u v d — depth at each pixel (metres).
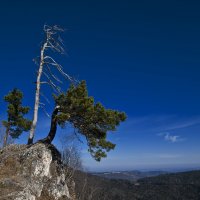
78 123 27.25
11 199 20.12
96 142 26.80
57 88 29.59
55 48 30.45
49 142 28.08
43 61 30.22
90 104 25.86
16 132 37.97
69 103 26.38
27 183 22.83
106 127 27.06
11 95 37.09
